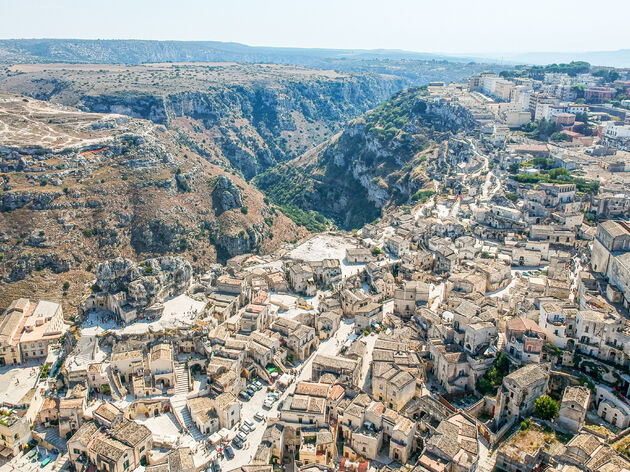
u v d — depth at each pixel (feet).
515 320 568.00
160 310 647.97
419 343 631.15
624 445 446.60
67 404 524.11
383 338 630.33
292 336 638.53
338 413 520.42
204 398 549.95
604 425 480.64
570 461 424.46
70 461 493.36
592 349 529.86
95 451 472.44
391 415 501.15
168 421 537.65
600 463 411.95
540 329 559.79
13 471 492.54
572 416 475.72
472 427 479.41
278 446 493.36
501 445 462.19
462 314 594.24
